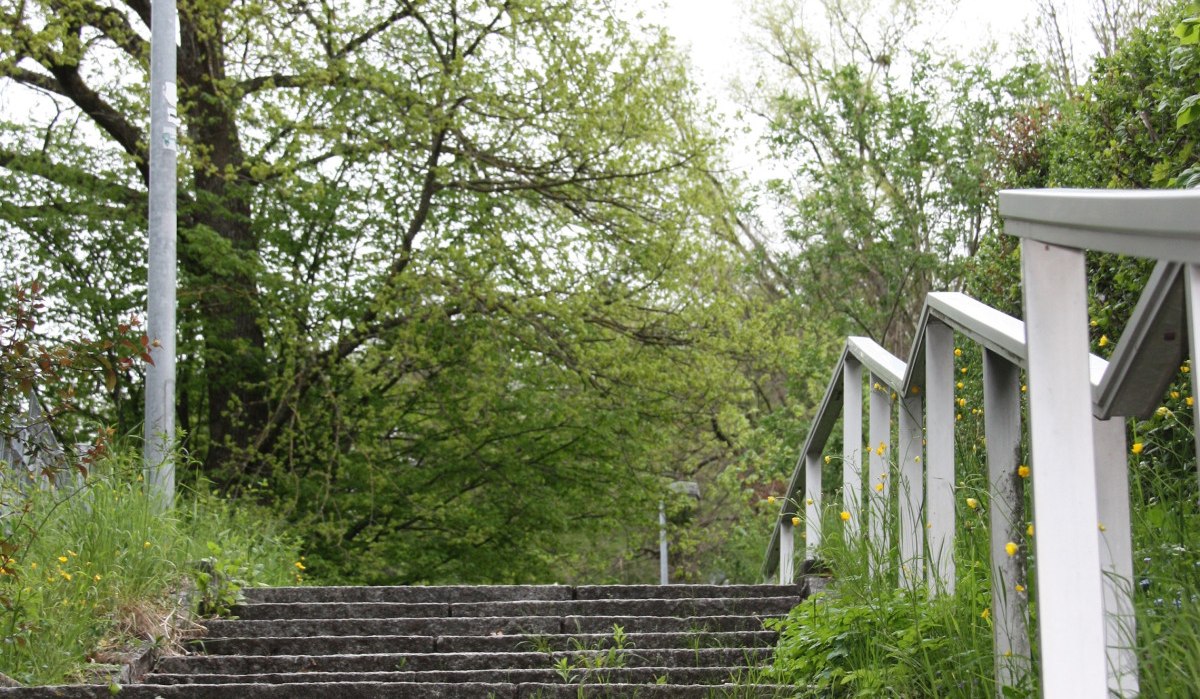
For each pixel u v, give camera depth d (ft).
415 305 46.37
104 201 46.98
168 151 31.07
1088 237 7.72
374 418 48.91
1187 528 12.11
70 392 18.56
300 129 44.68
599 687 16.22
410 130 45.96
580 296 47.37
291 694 16.51
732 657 18.11
